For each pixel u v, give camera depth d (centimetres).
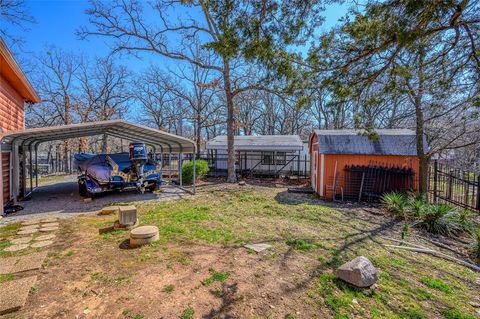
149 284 309
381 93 542
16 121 912
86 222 592
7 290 290
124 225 534
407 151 889
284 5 386
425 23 339
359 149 922
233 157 1381
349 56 431
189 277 328
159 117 2634
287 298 289
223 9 377
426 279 353
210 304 273
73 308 261
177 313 257
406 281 344
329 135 969
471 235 533
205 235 491
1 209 640
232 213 687
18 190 870
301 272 352
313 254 417
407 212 669
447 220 582
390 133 962
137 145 912
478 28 400
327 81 470
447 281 353
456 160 1143
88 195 916
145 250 414
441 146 856
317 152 1034
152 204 805
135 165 926
